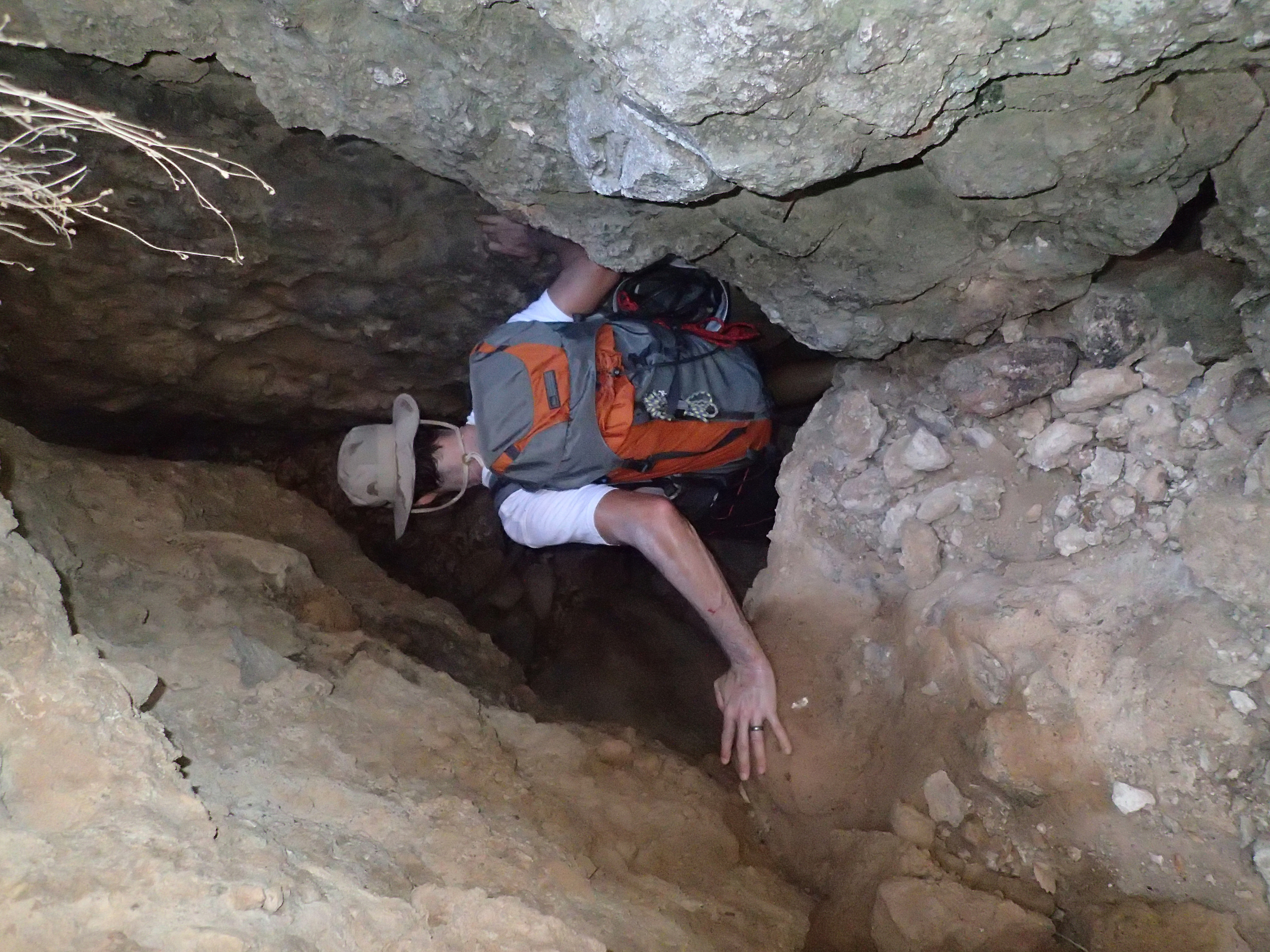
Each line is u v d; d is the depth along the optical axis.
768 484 3.46
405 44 2.05
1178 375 2.35
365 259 3.09
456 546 4.34
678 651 3.92
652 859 2.27
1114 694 2.09
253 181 2.77
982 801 2.24
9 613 1.63
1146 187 2.08
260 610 2.62
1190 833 2.01
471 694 2.81
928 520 2.60
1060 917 2.13
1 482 2.53
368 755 2.16
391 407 3.81
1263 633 1.97
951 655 2.36
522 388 2.65
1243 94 1.92
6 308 2.96
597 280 2.90
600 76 1.92
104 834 1.40
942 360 2.78
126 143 2.57
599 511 2.68
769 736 2.65
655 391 2.87
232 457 3.97
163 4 2.08
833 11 1.57
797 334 2.75
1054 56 1.71
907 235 2.33
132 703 1.68
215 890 1.37
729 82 1.66
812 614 2.73
